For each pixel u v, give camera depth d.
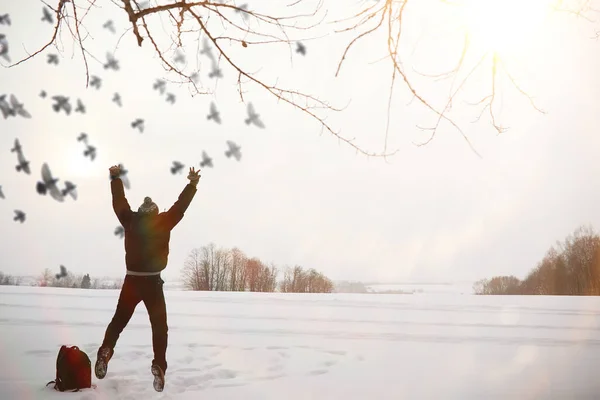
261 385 4.84
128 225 4.31
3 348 6.63
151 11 2.69
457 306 16.22
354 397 4.46
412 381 5.20
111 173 4.43
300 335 8.66
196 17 2.75
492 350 7.44
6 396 4.06
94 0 2.94
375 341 8.14
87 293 18.58
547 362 6.49
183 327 9.50
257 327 9.65
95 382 4.64
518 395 4.66
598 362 6.48
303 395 4.48
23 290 20.86
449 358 6.72
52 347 6.75
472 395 4.63
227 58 2.81
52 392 4.21
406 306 16.08
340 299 19.78
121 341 7.38
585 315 13.23
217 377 5.20
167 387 4.57
